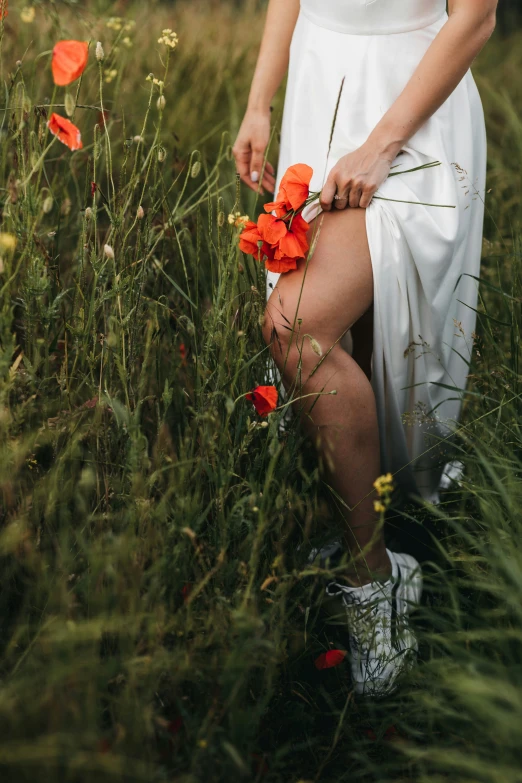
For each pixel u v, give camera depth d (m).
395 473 1.58
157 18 3.35
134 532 1.22
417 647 1.39
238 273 1.57
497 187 2.77
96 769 0.96
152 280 1.76
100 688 1.04
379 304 1.42
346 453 1.44
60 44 1.30
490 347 1.90
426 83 1.39
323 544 1.45
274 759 1.20
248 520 1.29
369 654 1.40
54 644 1.02
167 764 1.11
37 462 1.46
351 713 1.33
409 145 1.46
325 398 1.41
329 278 1.39
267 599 1.25
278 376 1.60
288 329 1.37
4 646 1.20
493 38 5.52
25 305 1.35
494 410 1.58
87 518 1.24
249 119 1.80
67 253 1.84
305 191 1.36
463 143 1.55
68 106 1.31
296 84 1.57
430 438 1.65
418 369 1.54
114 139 2.29
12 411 1.30
